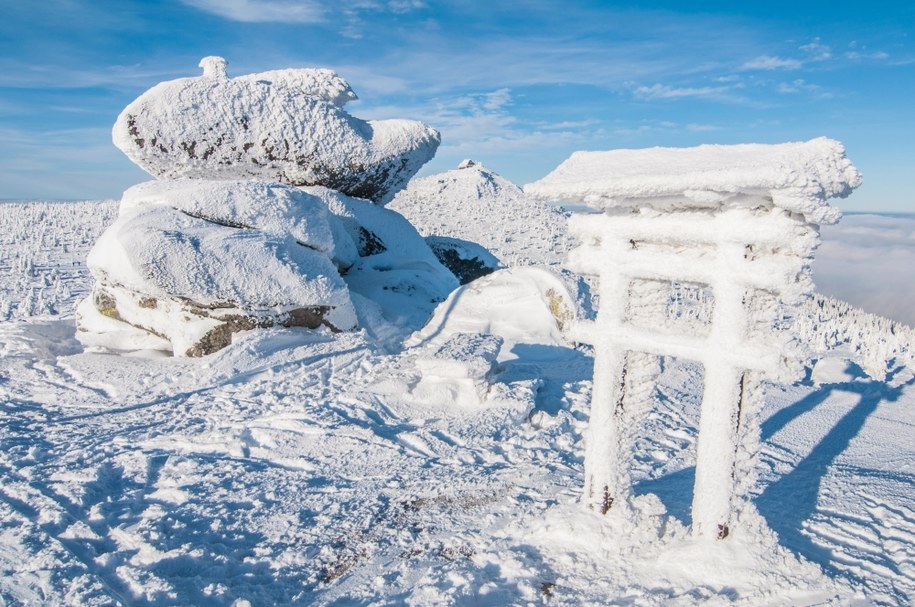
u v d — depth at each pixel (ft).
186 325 42.19
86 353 43.14
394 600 14.42
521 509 19.15
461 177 256.93
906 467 23.09
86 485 21.54
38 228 172.55
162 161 60.29
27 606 13.80
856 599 13.48
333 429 27.37
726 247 13.61
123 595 14.75
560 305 49.60
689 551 14.73
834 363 42.04
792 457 24.23
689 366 41.60
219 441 26.27
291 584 15.61
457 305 51.96
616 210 15.40
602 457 16.37
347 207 64.85
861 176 12.97
